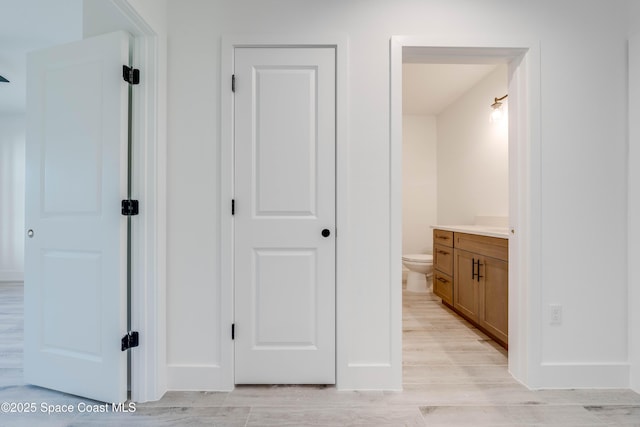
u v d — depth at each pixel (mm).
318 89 1750
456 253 2928
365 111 1748
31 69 1716
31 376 1723
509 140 1898
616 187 1765
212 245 1744
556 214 1761
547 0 1765
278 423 1440
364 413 1518
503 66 3020
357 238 1752
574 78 1767
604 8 1769
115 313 1561
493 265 2324
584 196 1763
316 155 1755
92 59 1606
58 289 1664
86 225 1607
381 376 1732
